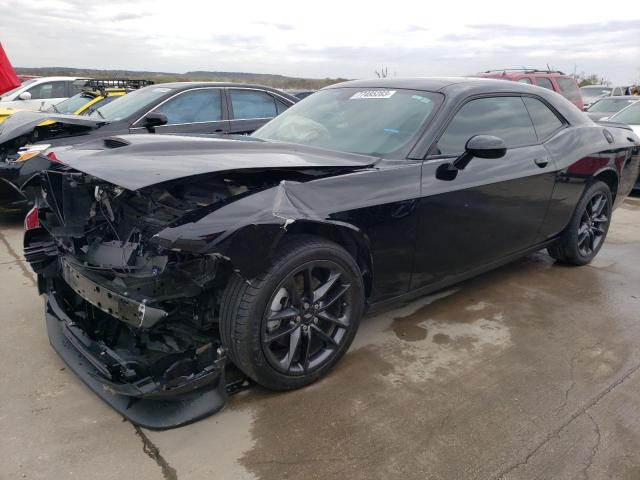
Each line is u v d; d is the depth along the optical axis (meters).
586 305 3.90
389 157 2.99
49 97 11.66
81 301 3.01
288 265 2.39
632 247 5.48
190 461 2.18
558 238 4.42
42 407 2.51
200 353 2.36
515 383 2.82
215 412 2.42
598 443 2.35
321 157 2.89
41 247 3.05
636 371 2.99
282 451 2.25
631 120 8.62
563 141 4.07
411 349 3.17
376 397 2.65
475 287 4.21
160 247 2.17
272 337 2.46
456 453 2.26
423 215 2.97
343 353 2.84
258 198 2.31
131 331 2.58
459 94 3.34
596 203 4.62
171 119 6.28
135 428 2.38
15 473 2.08
